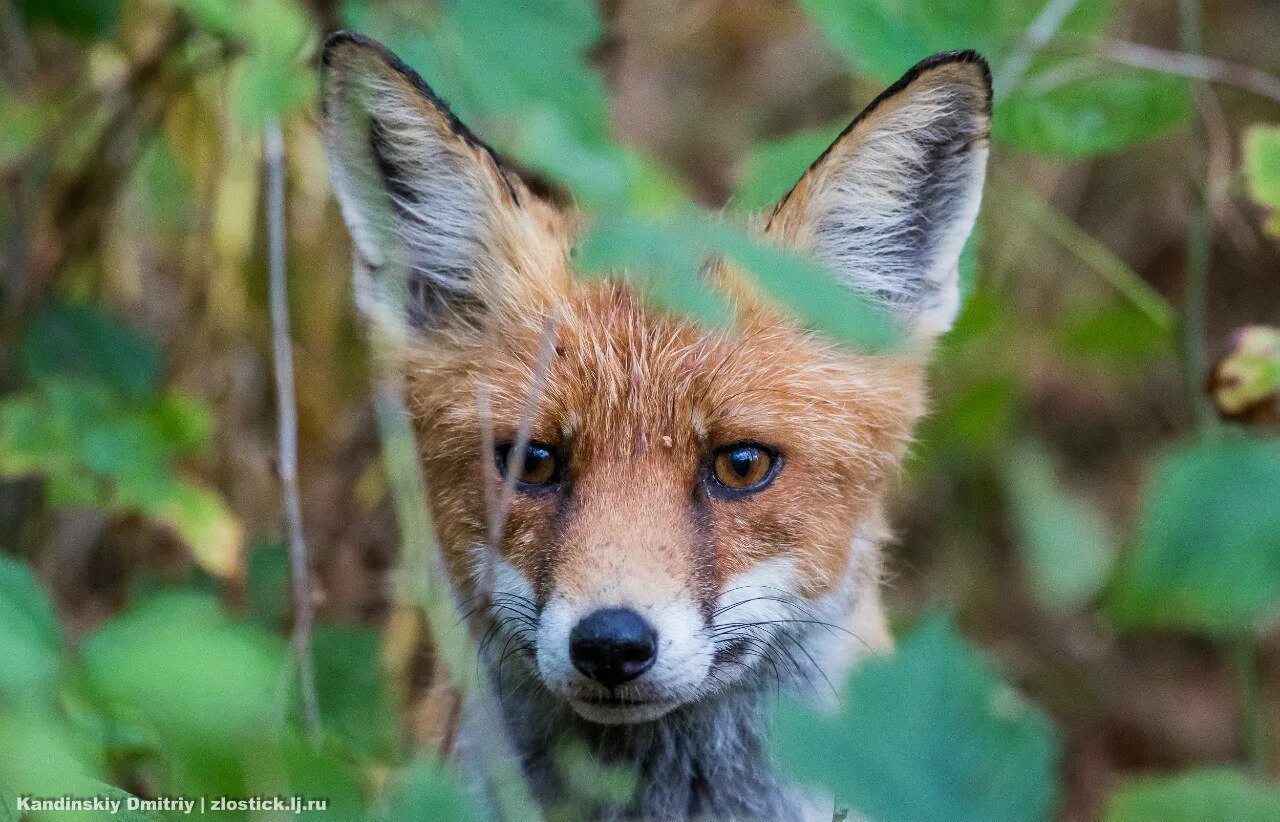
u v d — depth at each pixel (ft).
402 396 21.50
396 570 25.72
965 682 9.56
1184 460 8.73
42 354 26.78
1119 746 36.45
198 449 25.38
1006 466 37.68
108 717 13.43
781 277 10.48
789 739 9.49
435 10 22.95
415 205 21.68
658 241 10.89
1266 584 8.36
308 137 29.86
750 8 43.29
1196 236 28.55
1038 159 38.70
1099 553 37.29
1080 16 26.04
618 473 19.45
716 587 19.20
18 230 28.50
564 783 21.39
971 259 23.79
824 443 20.29
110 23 25.85
